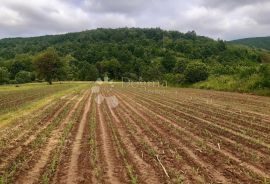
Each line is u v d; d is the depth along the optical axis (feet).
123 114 88.28
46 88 250.78
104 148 50.26
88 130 65.82
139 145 51.83
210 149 48.14
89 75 450.71
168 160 43.01
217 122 71.31
